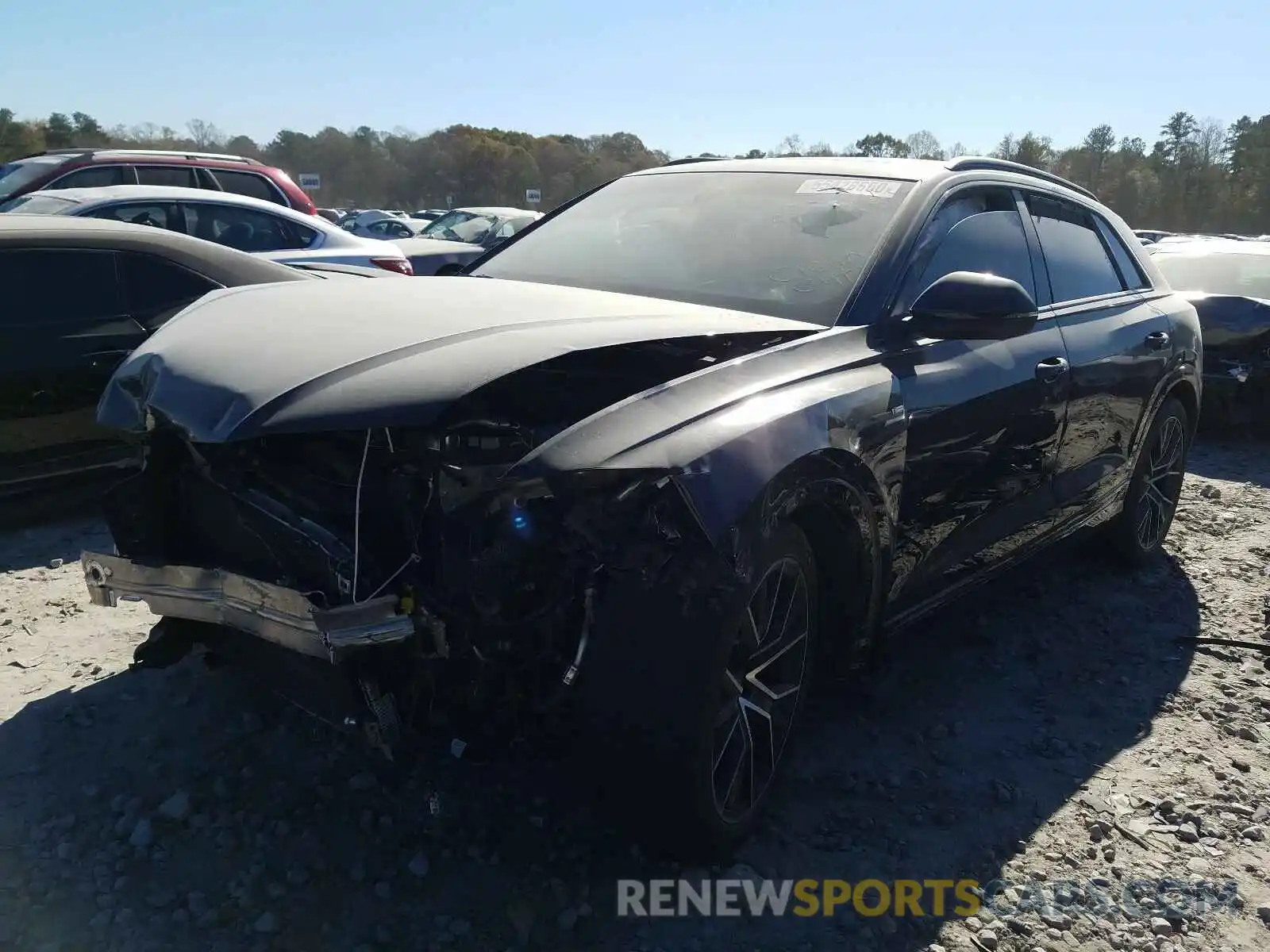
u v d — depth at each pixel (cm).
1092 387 405
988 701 365
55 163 913
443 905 246
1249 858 285
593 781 242
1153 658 409
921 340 321
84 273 502
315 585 237
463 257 1005
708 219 372
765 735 275
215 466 257
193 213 784
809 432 256
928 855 276
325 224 860
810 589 280
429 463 233
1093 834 289
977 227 372
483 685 229
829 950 240
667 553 227
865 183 365
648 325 270
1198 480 700
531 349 241
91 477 504
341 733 311
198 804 278
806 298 321
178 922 236
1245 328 807
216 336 264
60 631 379
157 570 259
